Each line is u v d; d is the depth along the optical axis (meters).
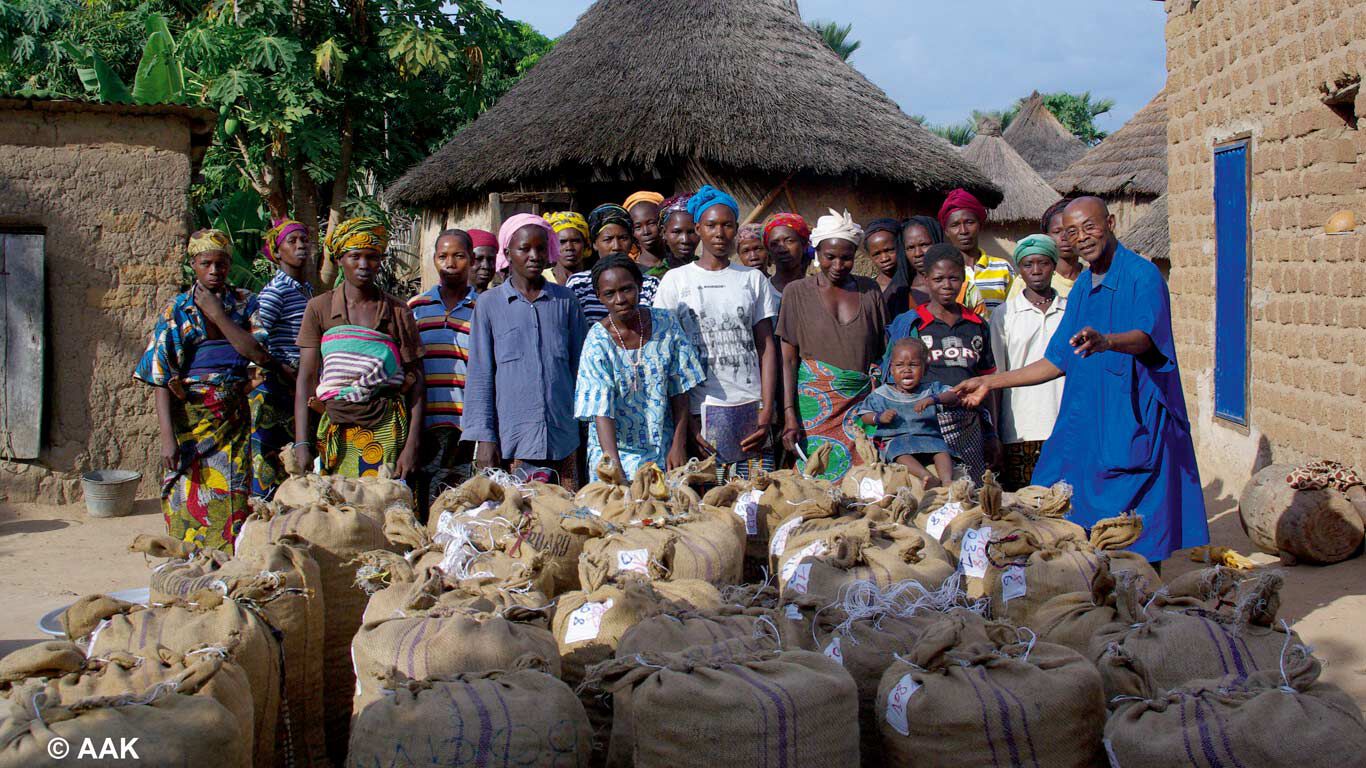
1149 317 4.70
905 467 4.96
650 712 2.79
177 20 16.12
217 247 5.84
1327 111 7.20
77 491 8.48
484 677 2.89
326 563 3.99
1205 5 8.88
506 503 4.09
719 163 11.51
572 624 3.43
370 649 3.12
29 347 8.30
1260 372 8.13
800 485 4.62
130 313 8.59
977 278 6.69
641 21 13.47
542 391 5.24
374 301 5.39
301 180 15.75
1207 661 3.02
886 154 12.20
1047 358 5.07
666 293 5.49
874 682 3.19
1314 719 2.67
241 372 6.00
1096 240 4.86
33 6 16.83
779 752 2.70
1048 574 3.64
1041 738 2.81
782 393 5.63
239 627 3.19
